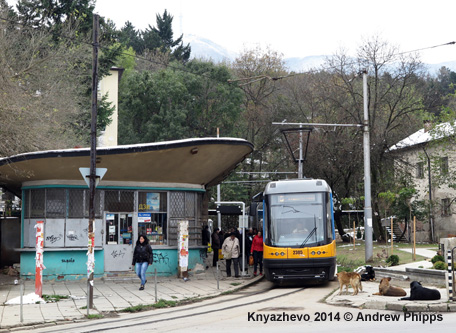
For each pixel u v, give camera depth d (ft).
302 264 67.97
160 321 44.88
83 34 119.24
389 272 74.38
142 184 77.66
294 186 72.18
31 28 104.27
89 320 47.88
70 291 64.85
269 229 70.38
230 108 200.54
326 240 69.00
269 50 215.72
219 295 63.36
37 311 51.39
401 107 156.15
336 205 169.78
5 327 44.37
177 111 192.75
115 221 76.54
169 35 311.88
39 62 94.84
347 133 157.07
